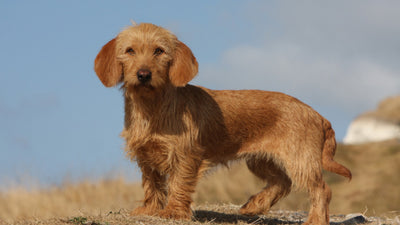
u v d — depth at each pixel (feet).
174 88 20.51
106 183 48.98
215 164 22.85
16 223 20.11
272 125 22.35
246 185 49.80
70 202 43.01
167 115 20.34
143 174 22.21
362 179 54.80
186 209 20.99
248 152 22.67
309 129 22.34
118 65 20.17
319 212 21.77
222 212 26.94
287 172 22.20
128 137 20.97
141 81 18.99
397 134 108.58
